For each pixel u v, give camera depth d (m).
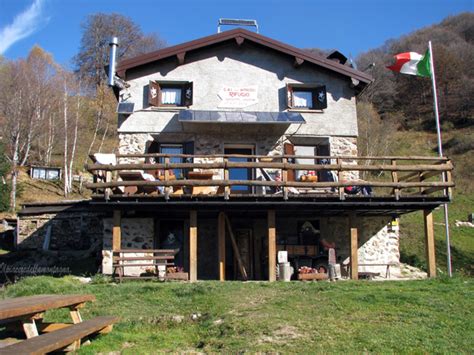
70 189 34.72
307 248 14.65
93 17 62.03
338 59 19.31
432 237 14.32
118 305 9.91
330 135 16.97
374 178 35.94
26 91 37.53
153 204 13.27
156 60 16.58
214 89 16.89
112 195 13.13
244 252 16.34
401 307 8.84
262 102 16.97
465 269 21.50
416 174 15.41
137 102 16.61
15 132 36.22
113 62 16.14
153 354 7.00
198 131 16.56
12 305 5.82
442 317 8.18
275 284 11.46
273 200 13.41
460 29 72.50
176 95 17.00
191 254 13.60
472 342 6.91
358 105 45.22
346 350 6.61
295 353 6.56
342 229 16.44
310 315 8.37
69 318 9.00
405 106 55.81
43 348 5.17
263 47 17.20
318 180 16.20
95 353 6.93
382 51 70.00
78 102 41.00
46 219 21.84
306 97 17.34
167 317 8.96
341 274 16.11
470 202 31.73
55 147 41.50
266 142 16.78
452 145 43.38
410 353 6.47
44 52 51.41
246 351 6.74
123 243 15.27
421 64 16.73
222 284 11.57
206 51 17.14
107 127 44.62
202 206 13.62
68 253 20.20
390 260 16.50
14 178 31.16
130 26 64.44
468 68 56.81
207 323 8.45
